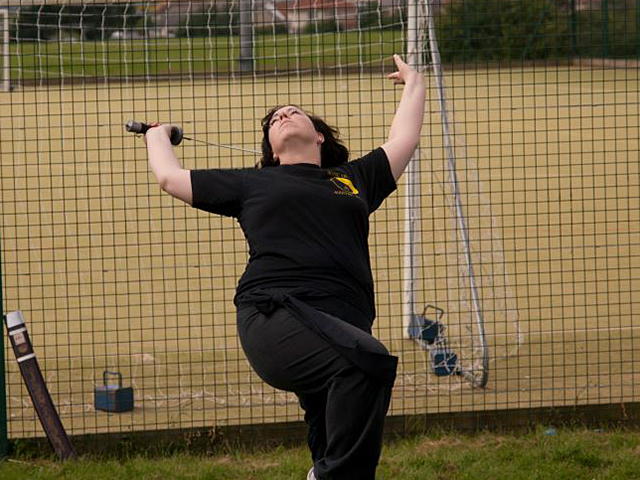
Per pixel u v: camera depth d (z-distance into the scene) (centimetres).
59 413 757
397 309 977
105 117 1839
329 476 465
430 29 827
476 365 823
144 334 918
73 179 1488
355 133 1667
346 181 525
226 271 1093
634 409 735
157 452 702
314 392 479
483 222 1244
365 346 462
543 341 884
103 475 656
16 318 689
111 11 2030
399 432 721
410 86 590
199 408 759
